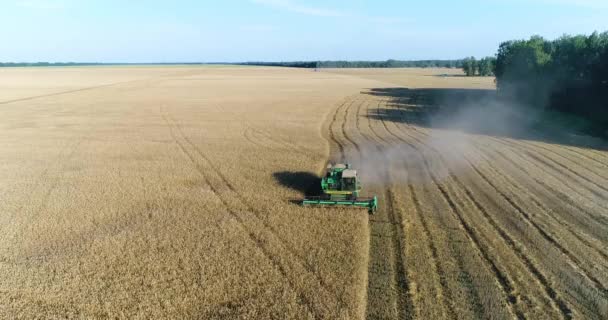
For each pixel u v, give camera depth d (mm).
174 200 22469
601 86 47844
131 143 36938
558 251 16656
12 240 17859
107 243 17266
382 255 16484
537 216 20109
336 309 12969
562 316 12773
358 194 23344
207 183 25516
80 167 29328
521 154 32344
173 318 12641
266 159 30828
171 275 14789
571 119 46719
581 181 25562
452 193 23562
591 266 15562
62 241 17750
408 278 14789
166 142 37250
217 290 13906
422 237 18000
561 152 33000
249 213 20453
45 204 22031
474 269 15344
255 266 15367
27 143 37344
